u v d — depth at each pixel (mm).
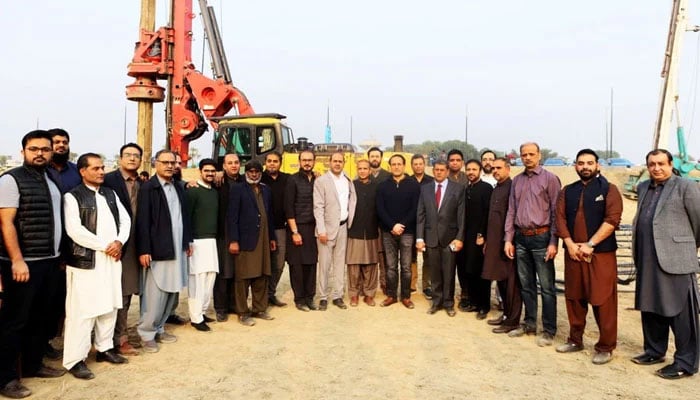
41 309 4379
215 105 13961
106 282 4527
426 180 7547
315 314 6695
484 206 6363
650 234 4680
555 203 5359
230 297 6730
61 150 4980
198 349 5266
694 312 4559
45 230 4211
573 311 5227
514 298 5859
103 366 4746
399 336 5766
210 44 14203
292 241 6820
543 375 4613
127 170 5211
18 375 4160
